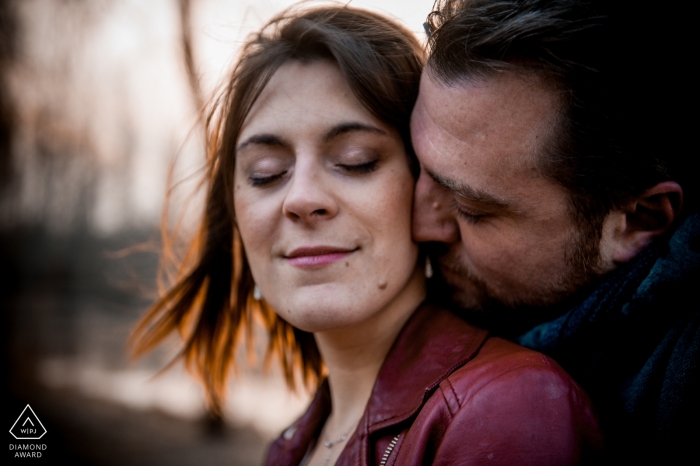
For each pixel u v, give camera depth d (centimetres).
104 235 1692
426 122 120
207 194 179
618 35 103
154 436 654
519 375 101
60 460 574
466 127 112
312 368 196
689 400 97
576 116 106
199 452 614
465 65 111
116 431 672
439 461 98
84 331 1284
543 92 106
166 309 205
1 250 1261
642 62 105
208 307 194
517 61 107
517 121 108
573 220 113
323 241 123
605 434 100
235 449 623
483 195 113
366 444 117
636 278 111
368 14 145
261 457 604
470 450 95
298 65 131
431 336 126
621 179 109
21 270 1572
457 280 132
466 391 105
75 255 1694
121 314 1458
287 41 135
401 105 130
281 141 129
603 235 114
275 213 129
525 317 126
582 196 110
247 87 137
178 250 209
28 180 1177
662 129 109
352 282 124
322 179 125
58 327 1296
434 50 118
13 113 810
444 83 115
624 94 106
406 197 130
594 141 107
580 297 120
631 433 105
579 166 108
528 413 96
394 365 127
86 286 1653
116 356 1079
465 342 120
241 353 248
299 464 155
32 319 1335
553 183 110
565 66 104
